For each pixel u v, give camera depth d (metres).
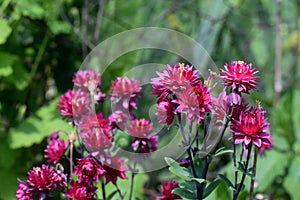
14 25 2.98
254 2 3.55
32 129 2.81
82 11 3.22
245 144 1.39
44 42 3.00
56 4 2.98
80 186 1.58
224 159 2.82
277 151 2.86
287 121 2.94
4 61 2.84
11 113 3.06
